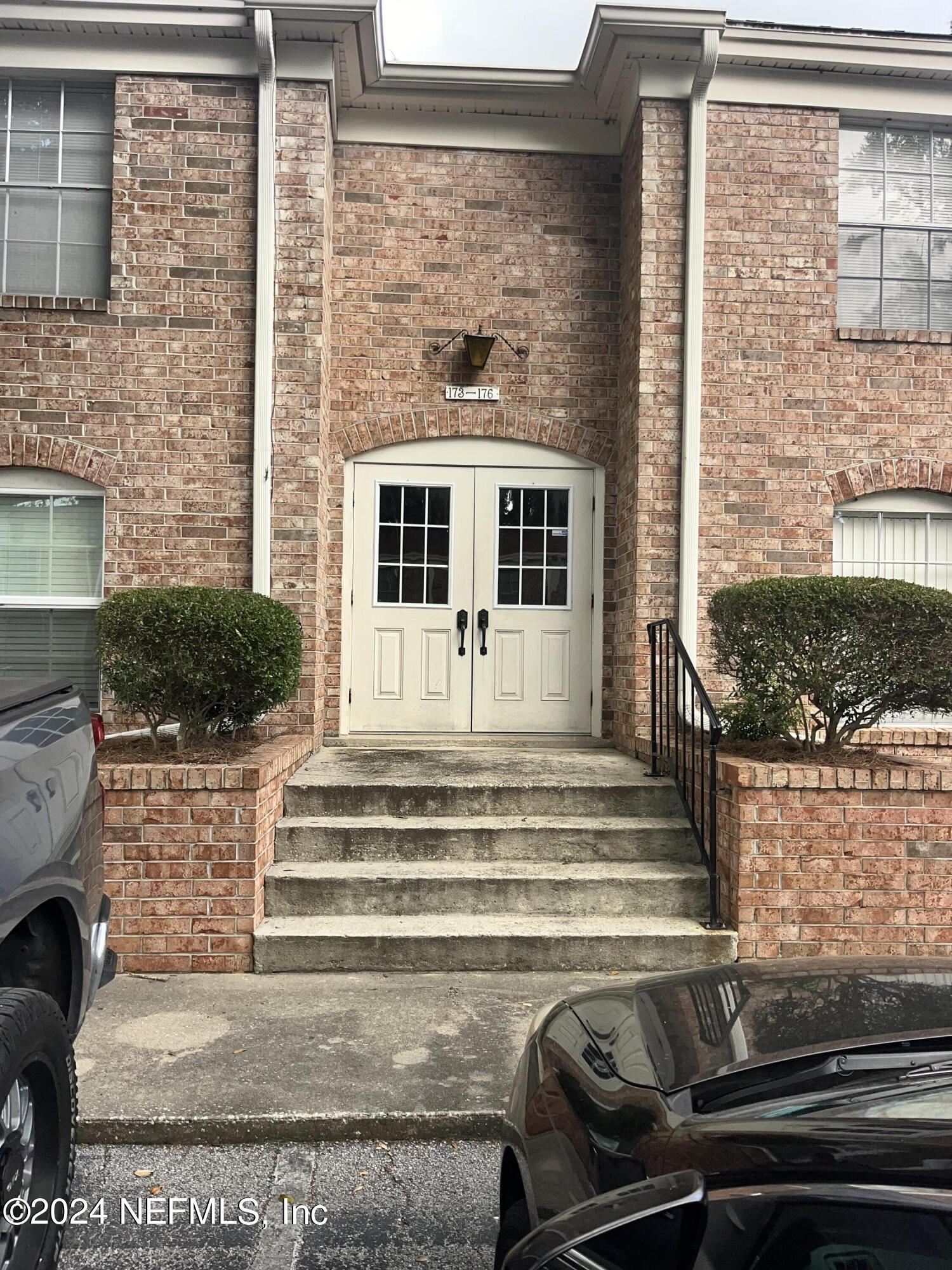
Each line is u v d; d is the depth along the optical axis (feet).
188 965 15.84
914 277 24.80
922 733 23.18
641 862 18.02
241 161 22.67
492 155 25.08
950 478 23.76
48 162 23.41
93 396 22.59
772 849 15.99
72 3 21.70
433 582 25.25
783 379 23.56
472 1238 9.18
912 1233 4.10
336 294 24.76
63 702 10.48
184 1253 8.90
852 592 16.20
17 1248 7.46
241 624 17.13
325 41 22.22
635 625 22.85
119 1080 11.82
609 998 8.17
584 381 25.16
